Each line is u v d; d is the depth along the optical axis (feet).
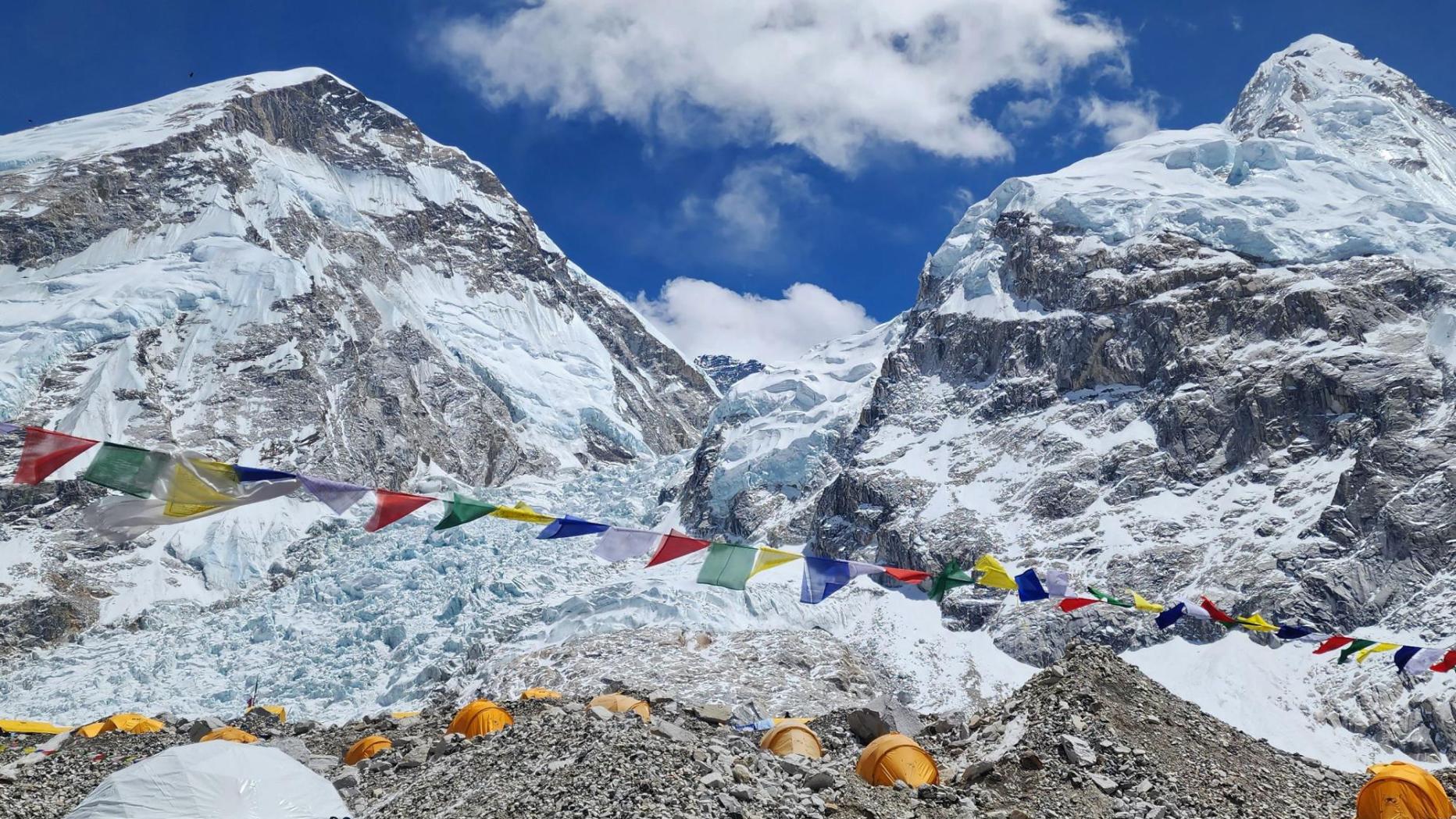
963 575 101.50
